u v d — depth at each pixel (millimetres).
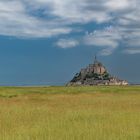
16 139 17969
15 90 73000
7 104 39938
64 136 18625
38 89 80188
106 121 24594
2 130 20797
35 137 18453
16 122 24438
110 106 37406
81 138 18141
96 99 49062
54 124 23266
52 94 63219
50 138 18156
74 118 26703
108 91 74625
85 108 35156
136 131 20078
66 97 54094
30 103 41906
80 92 70750
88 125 22500
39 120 25609
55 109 34125
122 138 18156
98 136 18531
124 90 78562
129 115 28203
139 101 45094
